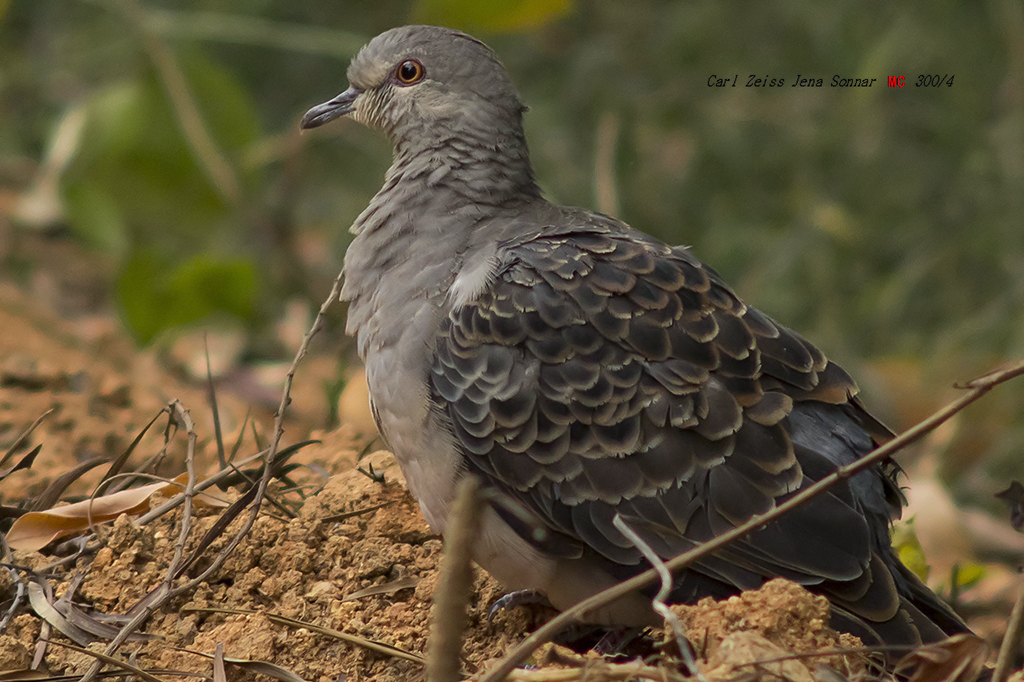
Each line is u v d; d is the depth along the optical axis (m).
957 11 16.03
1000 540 11.68
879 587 6.61
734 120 16.16
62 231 18.36
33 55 20.62
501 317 7.14
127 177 15.37
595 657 6.56
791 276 15.61
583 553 7.00
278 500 8.45
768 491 6.75
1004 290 15.32
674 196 16.20
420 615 7.44
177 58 15.10
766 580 6.70
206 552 7.75
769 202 16.06
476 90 8.27
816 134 15.92
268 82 19.09
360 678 7.14
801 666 5.63
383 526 7.93
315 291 17.03
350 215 17.50
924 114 15.81
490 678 5.46
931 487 11.31
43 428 10.46
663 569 5.61
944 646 5.89
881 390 14.51
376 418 7.66
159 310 13.80
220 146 15.52
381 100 8.63
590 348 7.00
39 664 7.19
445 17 13.00
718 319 7.19
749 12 16.45
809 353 7.33
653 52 16.59
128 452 8.51
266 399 13.64
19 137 20.23
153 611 7.25
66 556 7.96
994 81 15.80
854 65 15.79
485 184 8.07
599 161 13.48
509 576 7.27
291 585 7.63
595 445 6.90
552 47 17.48
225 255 14.50
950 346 14.65
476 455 7.14
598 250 7.37
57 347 13.05
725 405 6.88
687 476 6.80
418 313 7.45
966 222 15.42
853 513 6.77
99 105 15.30
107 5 15.13
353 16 19.03
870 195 15.78
